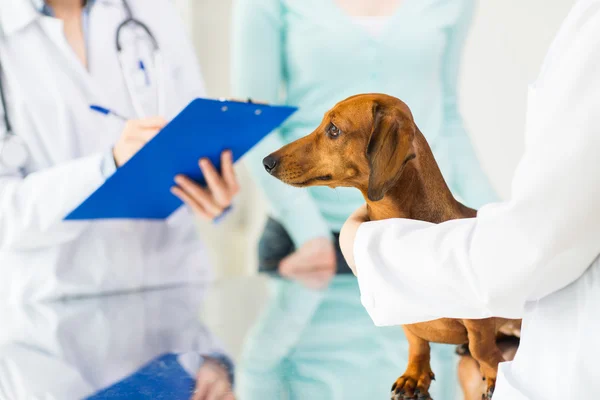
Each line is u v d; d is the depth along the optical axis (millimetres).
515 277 663
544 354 710
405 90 2359
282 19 2355
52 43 2086
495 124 3420
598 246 639
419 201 1043
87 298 2129
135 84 2240
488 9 3357
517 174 652
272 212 2482
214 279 2447
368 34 2318
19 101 2018
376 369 1266
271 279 2381
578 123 604
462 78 3408
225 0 3494
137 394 1155
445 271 706
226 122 1660
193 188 1900
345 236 894
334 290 2143
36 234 1975
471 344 1062
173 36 2350
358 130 1058
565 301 701
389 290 770
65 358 1414
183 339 1550
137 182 1753
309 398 1098
